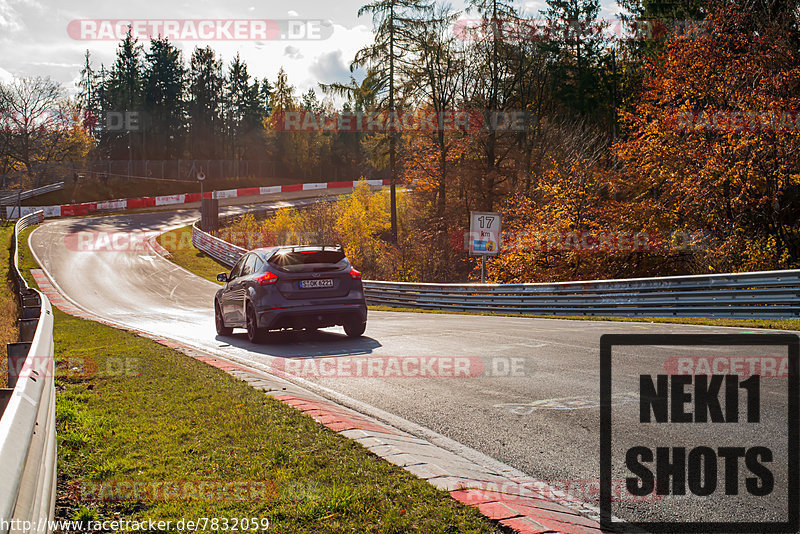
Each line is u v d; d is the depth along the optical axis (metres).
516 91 110.56
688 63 60.34
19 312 43.50
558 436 12.26
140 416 12.62
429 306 57.19
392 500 8.16
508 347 23.47
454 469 10.00
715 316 33.56
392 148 107.94
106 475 9.17
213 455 10.02
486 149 107.19
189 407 13.40
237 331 35.69
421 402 15.49
